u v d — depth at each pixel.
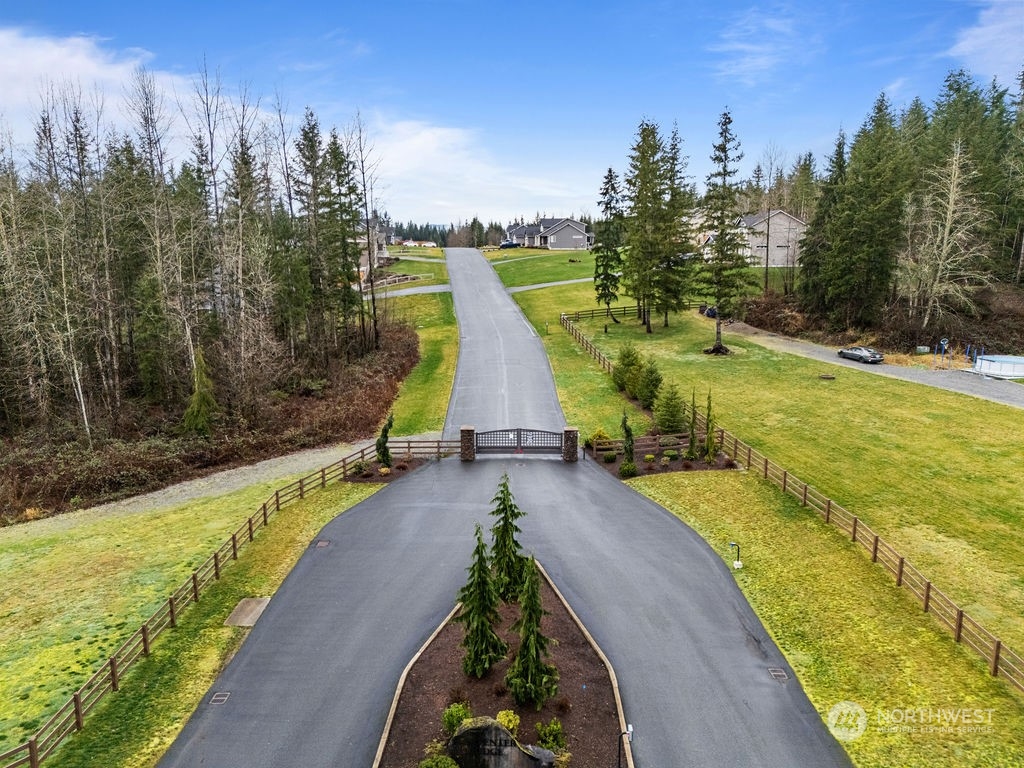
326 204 46.72
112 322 38.50
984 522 22.41
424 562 20.97
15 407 38.25
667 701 14.55
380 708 14.46
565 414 35.88
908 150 54.06
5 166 39.47
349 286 50.88
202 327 41.53
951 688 14.71
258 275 39.56
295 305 45.00
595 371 43.91
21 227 36.62
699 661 15.95
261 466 31.52
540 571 20.22
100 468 29.38
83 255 38.53
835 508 23.84
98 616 18.33
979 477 26.00
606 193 58.59
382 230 113.94
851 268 49.38
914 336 47.06
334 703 14.64
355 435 35.06
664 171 50.72
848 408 35.12
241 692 15.06
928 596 17.50
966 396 36.12
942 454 28.45
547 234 125.50
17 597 19.55
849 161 54.22
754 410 35.41
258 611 18.45
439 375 44.72
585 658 16.06
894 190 48.19
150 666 16.05
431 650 16.47
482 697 14.65
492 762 12.35
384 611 18.31
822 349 48.47
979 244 48.41
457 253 120.25
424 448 31.91
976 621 17.05
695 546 21.83
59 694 15.11
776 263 74.62
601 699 14.59
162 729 13.91
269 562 21.28
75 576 20.77
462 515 24.38
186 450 31.98
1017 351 44.88
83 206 36.75
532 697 14.15
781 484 26.09
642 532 22.81
